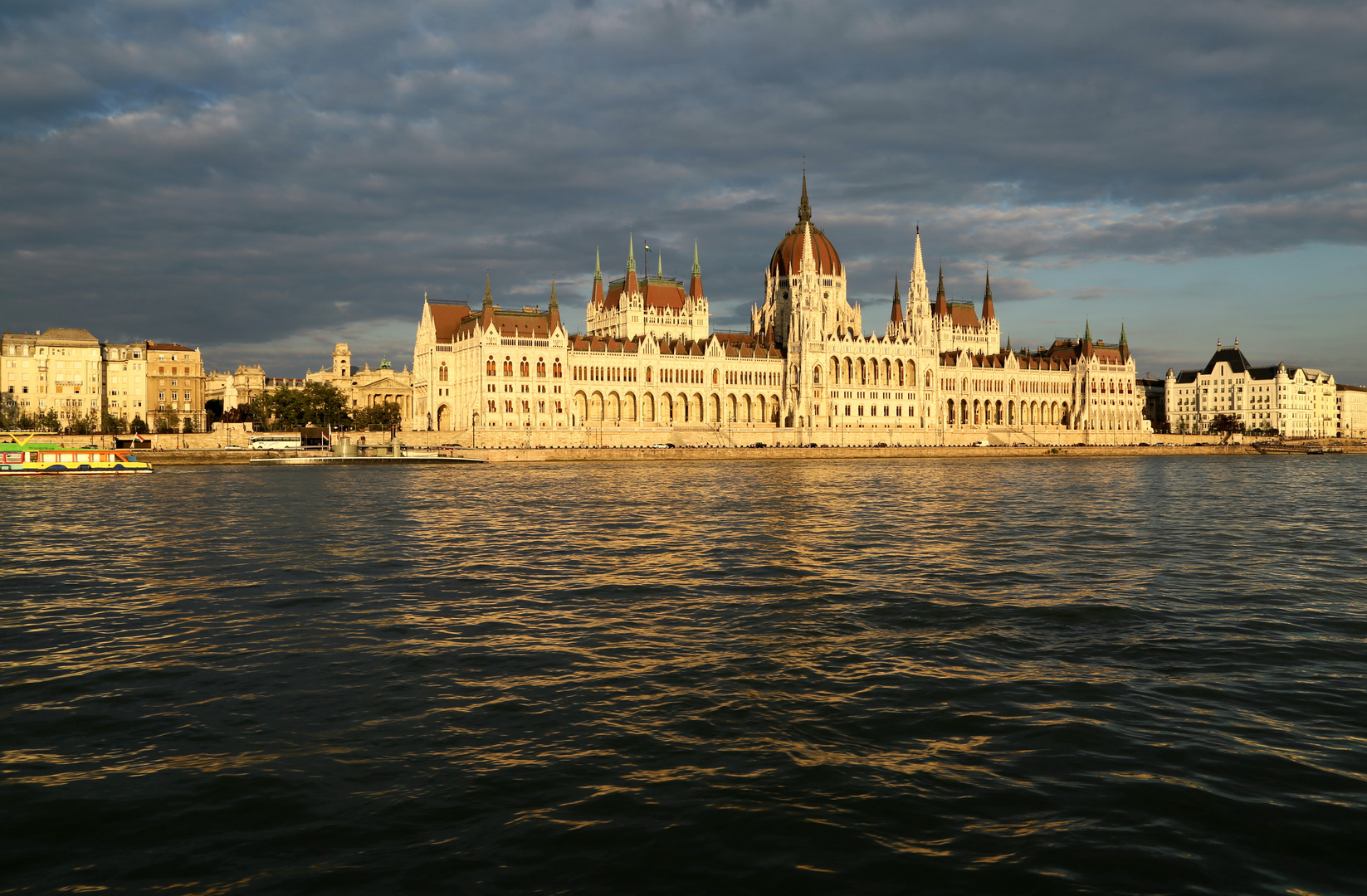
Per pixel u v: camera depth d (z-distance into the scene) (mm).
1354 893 15789
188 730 23484
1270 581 45188
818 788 19953
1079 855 17031
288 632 33750
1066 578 45656
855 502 94688
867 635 33406
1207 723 23859
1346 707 25172
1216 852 17141
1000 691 26625
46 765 21266
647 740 22750
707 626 34719
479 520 74938
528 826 18234
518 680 27672
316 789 19953
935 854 17156
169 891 15961
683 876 16438
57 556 53531
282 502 94500
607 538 62719
